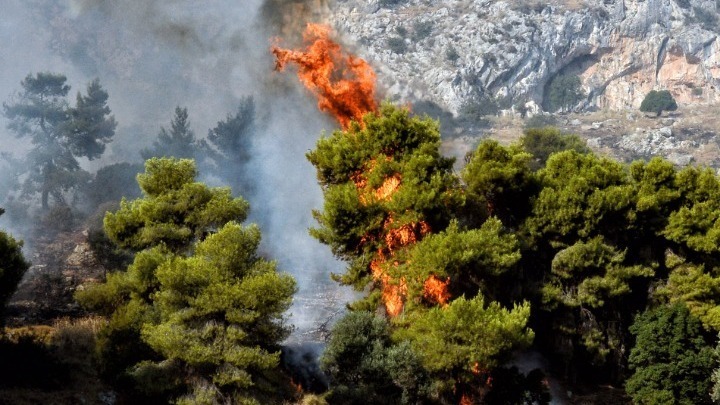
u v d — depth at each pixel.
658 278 74.00
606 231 72.19
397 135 67.94
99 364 55.28
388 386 56.50
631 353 67.12
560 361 70.56
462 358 56.06
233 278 52.25
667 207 75.88
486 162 69.50
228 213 61.19
